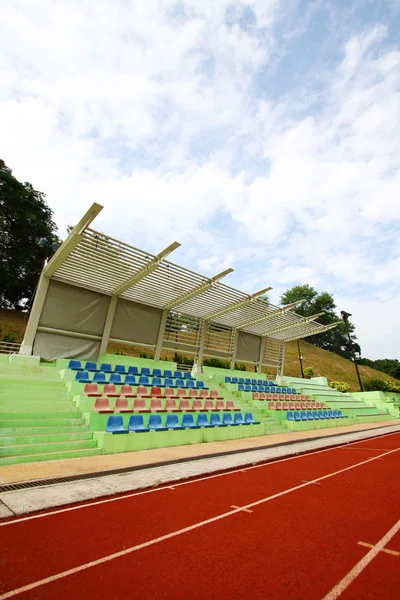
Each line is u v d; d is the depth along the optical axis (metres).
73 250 13.12
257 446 11.18
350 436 15.83
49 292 14.77
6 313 32.41
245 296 18.75
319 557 3.86
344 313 38.72
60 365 13.59
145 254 13.62
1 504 5.01
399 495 6.49
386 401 30.78
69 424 9.36
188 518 4.98
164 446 10.23
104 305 16.69
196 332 21.20
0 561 3.49
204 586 3.18
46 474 6.55
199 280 16.27
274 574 3.45
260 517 5.13
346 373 60.38
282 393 21.27
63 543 3.97
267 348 26.47
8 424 8.33
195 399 13.71
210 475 7.72
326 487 7.04
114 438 9.00
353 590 3.19
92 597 2.96
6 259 32.56
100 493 5.77
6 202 32.50
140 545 4.02
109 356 16.36
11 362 12.56
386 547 4.16
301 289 83.31
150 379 15.10
